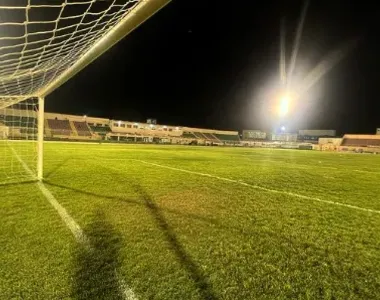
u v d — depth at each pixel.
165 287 1.61
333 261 2.03
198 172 6.92
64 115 35.94
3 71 3.08
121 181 5.08
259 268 1.88
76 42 2.57
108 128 39.69
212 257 2.02
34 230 2.43
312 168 9.15
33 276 1.68
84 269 1.78
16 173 5.67
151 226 2.64
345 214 3.33
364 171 8.76
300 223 2.92
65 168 6.66
